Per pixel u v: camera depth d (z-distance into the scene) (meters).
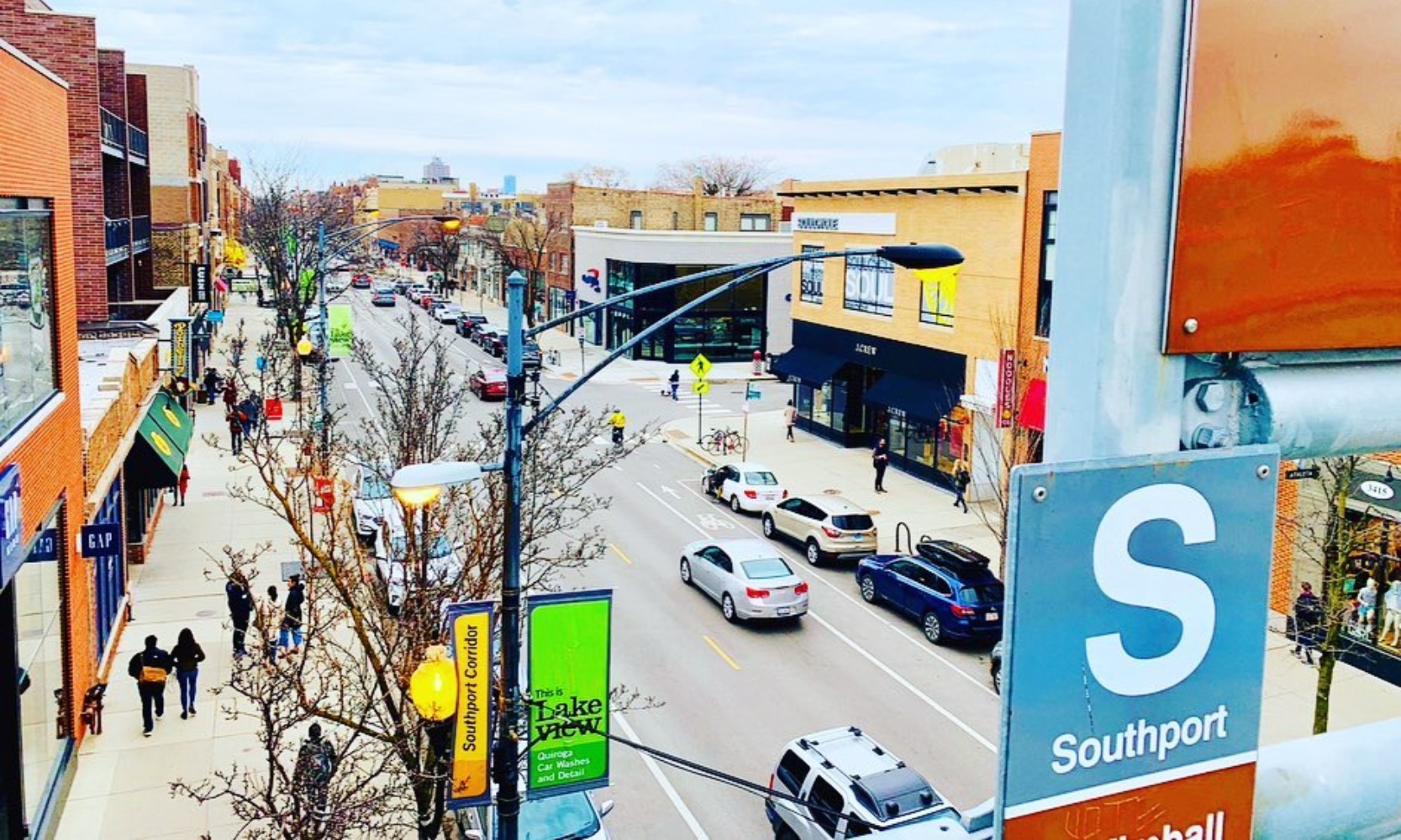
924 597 21.16
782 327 61.78
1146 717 2.72
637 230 68.19
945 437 32.19
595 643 10.27
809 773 13.23
